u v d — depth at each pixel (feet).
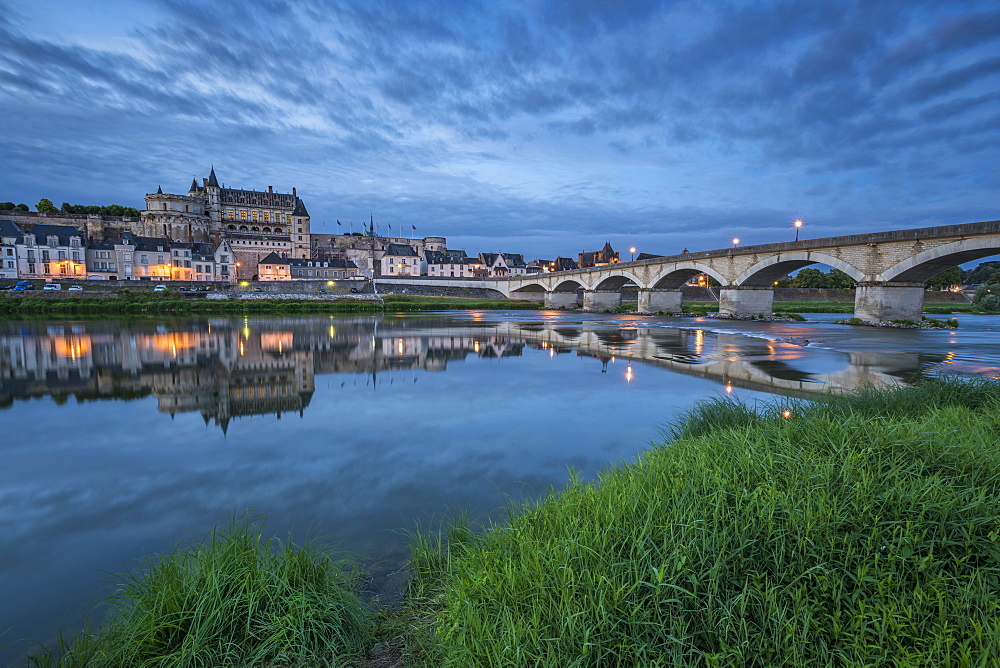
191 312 205.67
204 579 13.14
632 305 316.40
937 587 10.01
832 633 9.58
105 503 23.73
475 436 34.06
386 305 244.01
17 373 63.62
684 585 10.84
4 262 316.81
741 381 55.47
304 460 29.50
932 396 29.86
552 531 13.69
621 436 33.71
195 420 39.52
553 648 9.68
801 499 12.73
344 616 13.10
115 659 11.55
